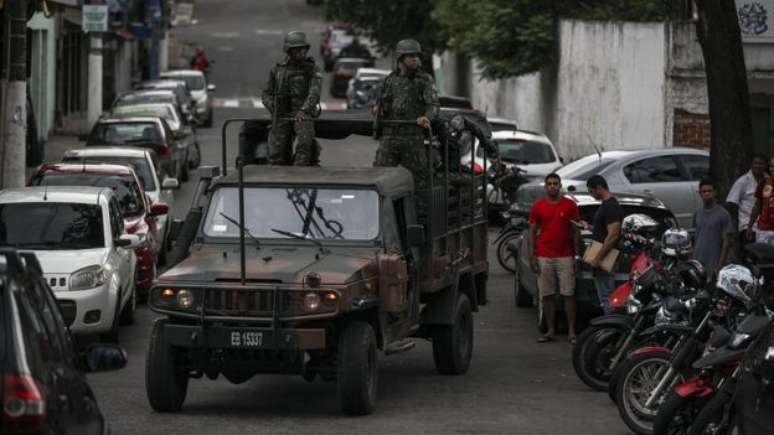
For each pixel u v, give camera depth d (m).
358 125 37.03
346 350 31.62
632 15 89.06
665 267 34.09
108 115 89.19
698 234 43.00
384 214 33.62
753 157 49.38
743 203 48.78
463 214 39.62
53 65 118.44
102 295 39.31
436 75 154.75
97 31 107.00
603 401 34.84
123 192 50.78
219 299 31.11
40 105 109.50
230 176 34.34
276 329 30.77
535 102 112.25
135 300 46.78
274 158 37.12
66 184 51.19
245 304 31.00
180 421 31.52
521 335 45.31
